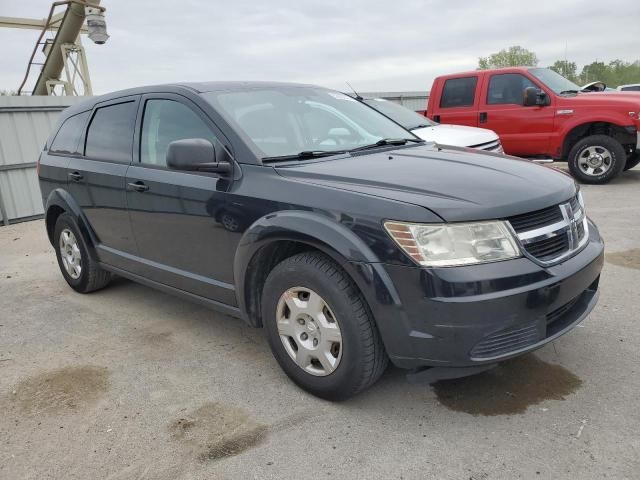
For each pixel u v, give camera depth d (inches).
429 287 95.4
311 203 109.3
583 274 108.8
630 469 91.4
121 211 159.2
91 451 105.5
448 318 95.1
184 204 135.7
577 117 343.0
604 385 117.3
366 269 100.0
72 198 182.9
